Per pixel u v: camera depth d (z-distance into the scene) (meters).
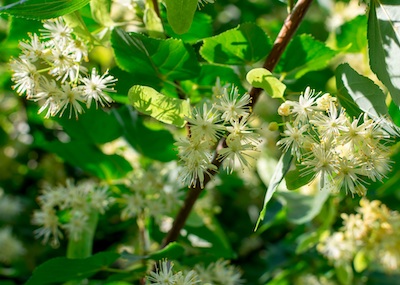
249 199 0.82
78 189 0.54
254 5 0.76
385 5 0.42
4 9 0.41
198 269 0.54
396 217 0.58
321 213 0.63
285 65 0.50
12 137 0.86
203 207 0.60
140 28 0.49
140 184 0.55
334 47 0.63
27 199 0.87
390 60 0.42
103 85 0.42
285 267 0.71
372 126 0.41
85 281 0.60
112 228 0.64
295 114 0.42
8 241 0.78
